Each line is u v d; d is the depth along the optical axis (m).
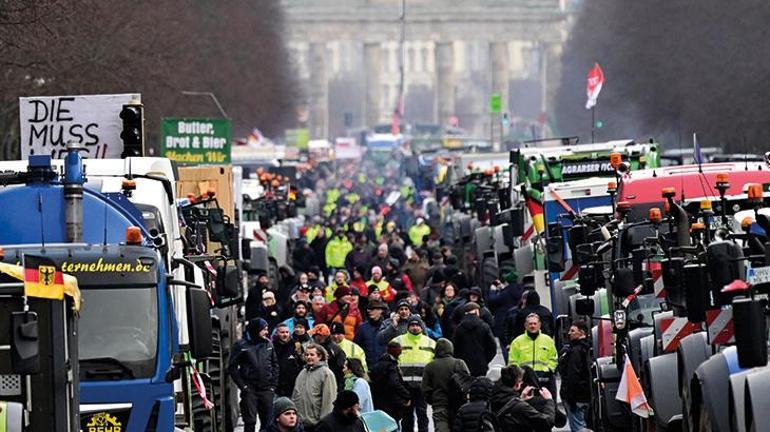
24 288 38.59
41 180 49.75
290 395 70.12
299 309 71.88
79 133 73.50
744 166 71.12
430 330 84.25
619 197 70.62
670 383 51.22
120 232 49.91
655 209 59.22
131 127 65.00
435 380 62.69
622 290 57.28
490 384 53.09
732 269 42.00
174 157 124.12
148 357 47.62
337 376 67.44
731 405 40.22
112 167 59.09
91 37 147.12
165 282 48.34
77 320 41.31
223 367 68.69
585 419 68.00
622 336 59.12
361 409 61.03
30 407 39.34
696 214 58.06
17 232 48.94
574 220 78.88
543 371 69.50
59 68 139.75
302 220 183.62
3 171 53.47
